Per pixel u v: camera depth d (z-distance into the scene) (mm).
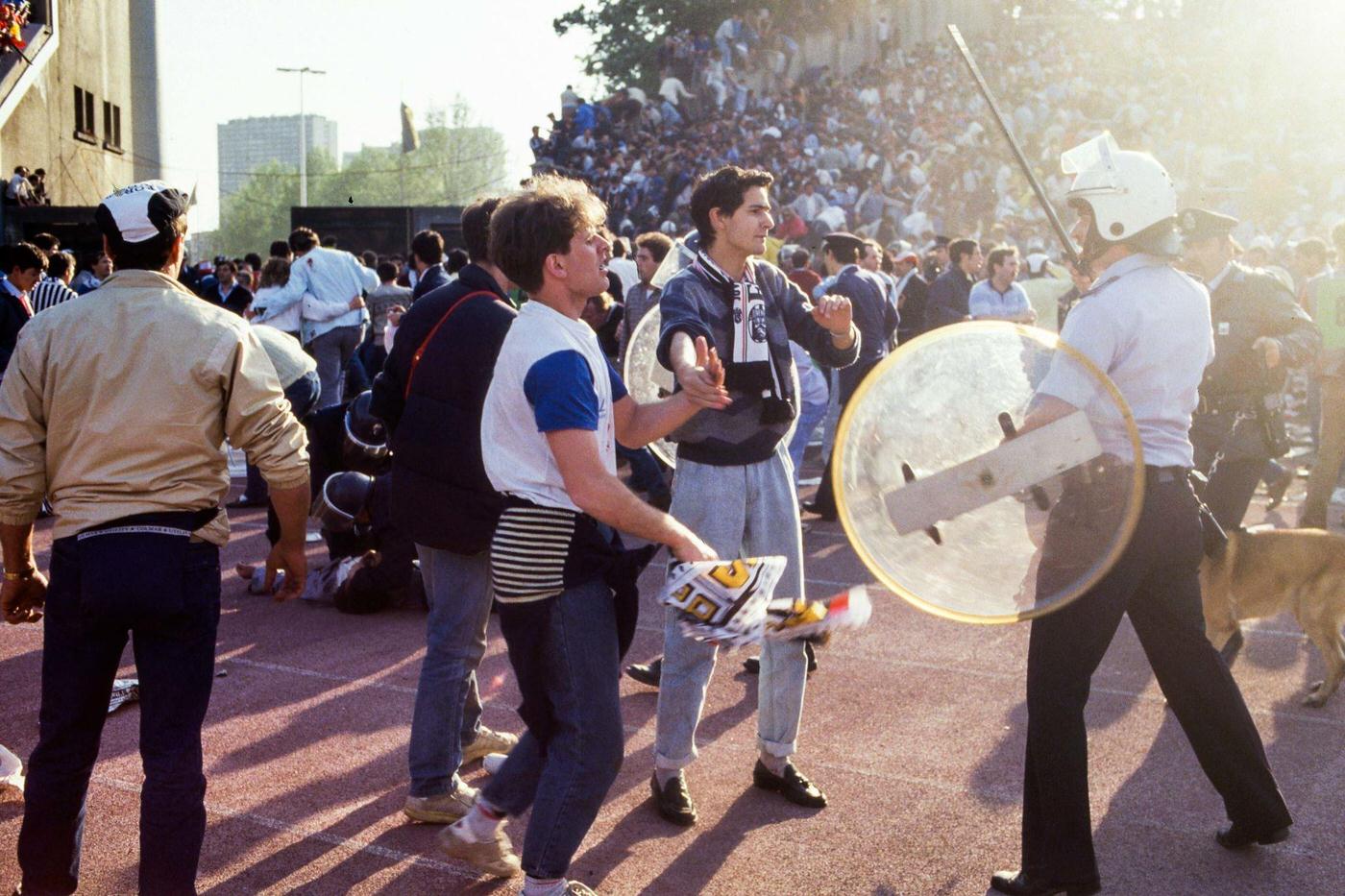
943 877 3535
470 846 3363
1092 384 2916
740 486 3924
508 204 2906
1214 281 5594
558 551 2869
